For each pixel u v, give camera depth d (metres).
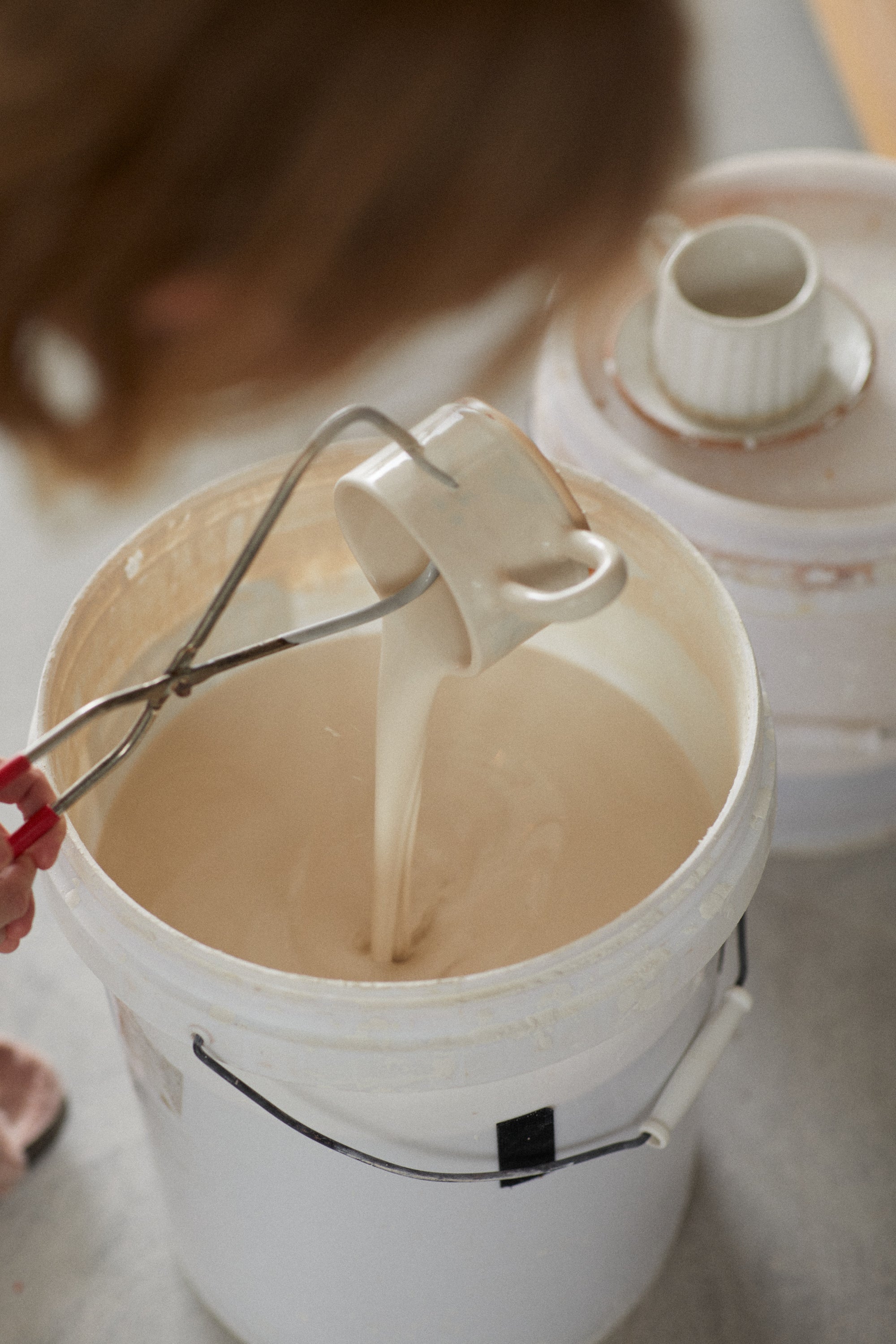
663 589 0.83
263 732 0.93
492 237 0.40
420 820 0.90
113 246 0.39
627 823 0.87
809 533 0.98
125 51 0.36
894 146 1.62
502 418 0.60
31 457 0.51
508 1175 0.71
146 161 0.38
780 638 1.05
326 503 0.88
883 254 1.19
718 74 1.90
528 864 0.86
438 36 0.36
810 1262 1.05
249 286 0.41
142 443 0.48
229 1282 0.93
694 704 0.88
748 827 0.68
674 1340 1.01
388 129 0.37
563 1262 0.86
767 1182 1.09
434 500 0.58
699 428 1.08
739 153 1.82
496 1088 0.67
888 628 1.04
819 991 1.20
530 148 0.38
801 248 1.06
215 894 0.84
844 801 1.23
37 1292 1.05
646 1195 0.89
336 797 0.90
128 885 0.84
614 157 0.40
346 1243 0.80
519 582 0.58
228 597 0.64
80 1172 1.11
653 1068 0.76
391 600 0.63
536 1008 0.61
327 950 0.82
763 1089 1.14
